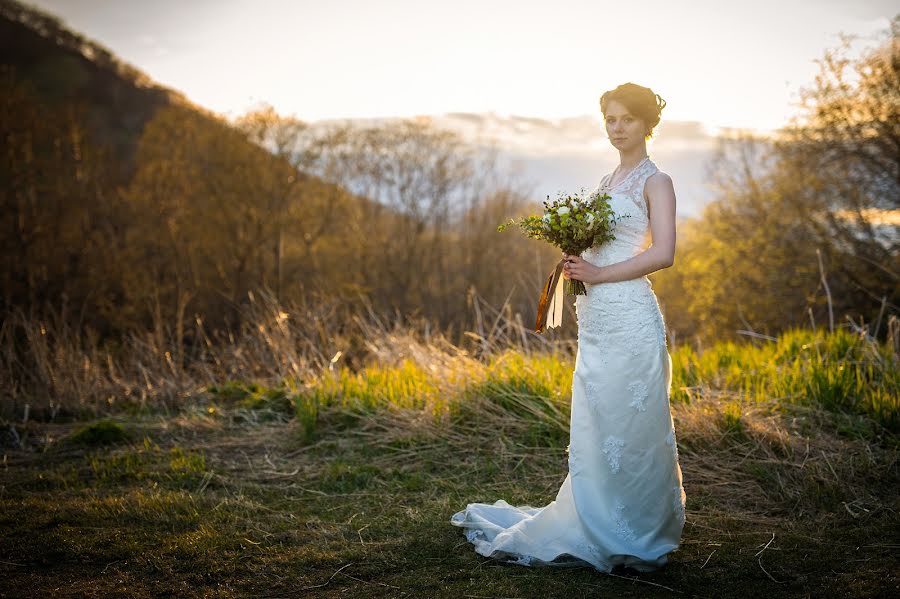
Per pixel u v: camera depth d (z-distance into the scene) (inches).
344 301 382.0
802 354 251.3
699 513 154.9
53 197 771.4
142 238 803.4
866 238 541.6
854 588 117.6
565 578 124.5
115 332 734.5
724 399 207.8
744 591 118.6
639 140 127.1
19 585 124.1
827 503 155.6
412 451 200.8
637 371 122.0
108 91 1375.5
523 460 191.9
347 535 148.1
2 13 1461.6
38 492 175.5
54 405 262.1
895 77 503.2
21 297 725.9
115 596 120.3
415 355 266.8
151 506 162.1
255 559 135.3
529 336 286.5
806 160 555.2
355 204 892.0
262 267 830.5
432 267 908.6
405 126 880.9
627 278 122.3
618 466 122.9
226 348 332.8
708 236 642.2
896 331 249.0
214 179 823.7
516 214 873.5
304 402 235.9
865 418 197.9
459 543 141.7
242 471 193.8
